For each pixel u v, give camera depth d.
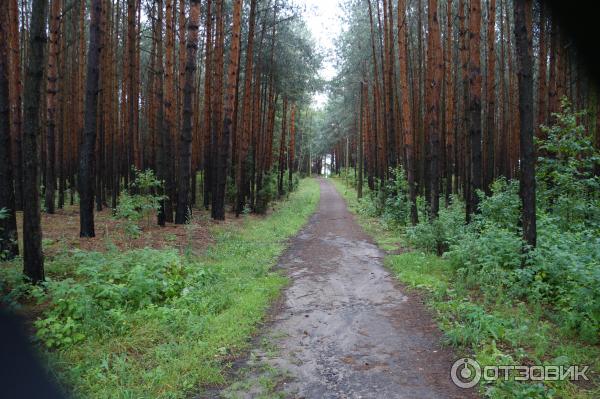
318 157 90.19
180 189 13.97
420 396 3.96
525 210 7.26
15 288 5.88
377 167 27.05
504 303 6.36
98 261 6.87
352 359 4.83
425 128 20.00
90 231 10.40
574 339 5.06
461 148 23.92
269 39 22.23
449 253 8.59
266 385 4.16
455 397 3.92
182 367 4.42
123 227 12.10
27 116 6.22
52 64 14.22
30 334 4.84
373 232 15.60
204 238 12.15
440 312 6.27
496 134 26.39
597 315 5.02
